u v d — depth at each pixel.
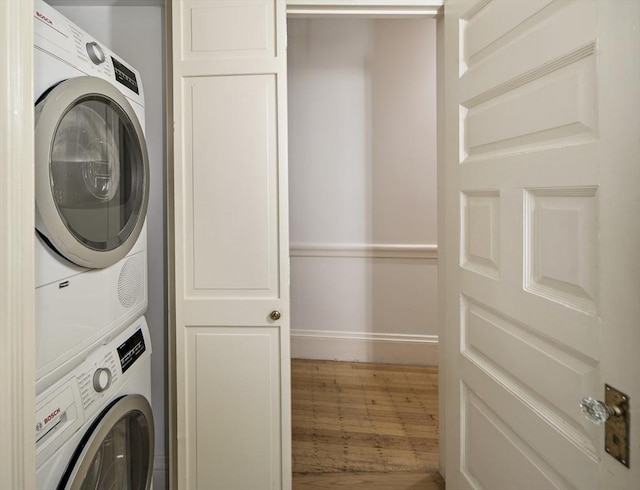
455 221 1.31
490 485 1.13
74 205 0.96
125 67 1.30
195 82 1.46
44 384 0.86
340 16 1.58
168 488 1.61
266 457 1.50
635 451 0.62
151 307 1.61
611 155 0.67
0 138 0.67
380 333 2.89
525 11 0.92
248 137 1.46
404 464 1.81
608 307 0.68
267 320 1.49
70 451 0.93
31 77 0.72
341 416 2.21
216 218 1.48
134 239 1.25
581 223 0.75
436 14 1.58
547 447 0.86
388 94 2.78
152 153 1.60
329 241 2.88
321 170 2.84
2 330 0.67
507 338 1.02
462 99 1.24
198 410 1.50
